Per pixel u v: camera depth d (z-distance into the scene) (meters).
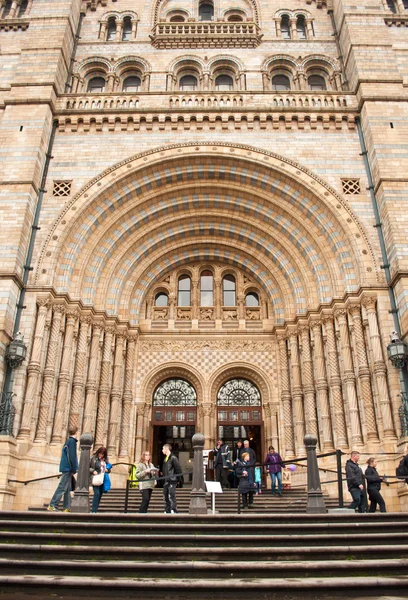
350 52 25.89
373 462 14.55
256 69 27.62
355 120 24.48
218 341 25.12
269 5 30.14
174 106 25.08
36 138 22.88
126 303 24.56
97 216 23.16
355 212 22.31
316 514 11.27
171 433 24.47
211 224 25.80
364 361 20.25
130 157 23.59
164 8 30.39
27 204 21.39
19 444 18.09
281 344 24.36
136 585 8.12
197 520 11.07
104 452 14.44
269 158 23.61
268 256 25.53
